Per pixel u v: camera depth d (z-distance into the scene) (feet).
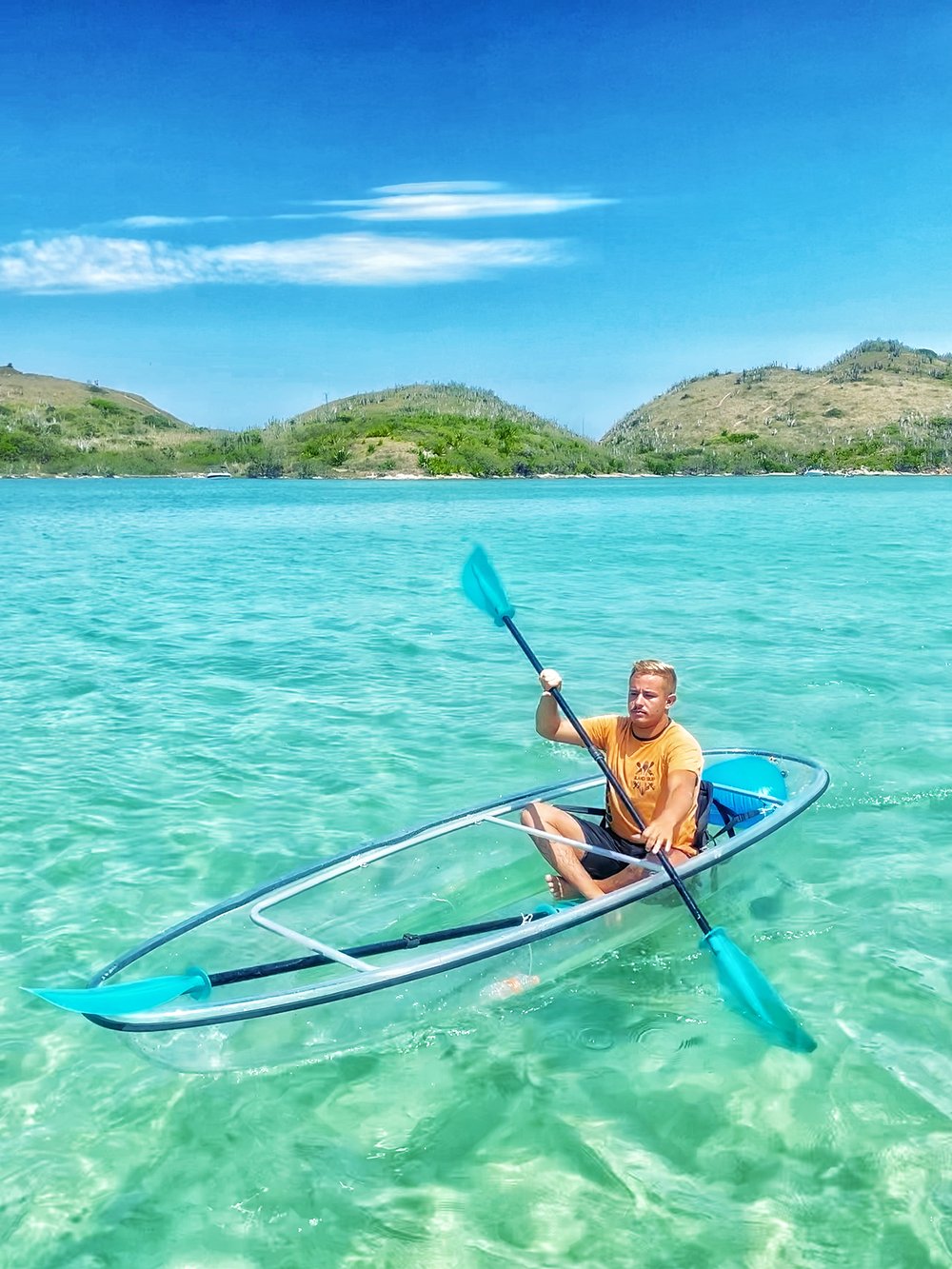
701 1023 13.21
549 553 81.92
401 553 84.58
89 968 14.89
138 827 20.18
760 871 16.66
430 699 30.19
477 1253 9.59
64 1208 10.21
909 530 107.76
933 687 30.45
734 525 121.49
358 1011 12.52
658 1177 10.52
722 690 30.50
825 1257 9.45
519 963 13.55
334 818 20.70
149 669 34.50
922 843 18.72
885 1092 11.69
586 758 24.48
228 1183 10.56
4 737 26.25
